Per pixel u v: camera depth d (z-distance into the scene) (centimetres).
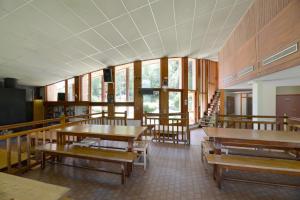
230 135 260
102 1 286
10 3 260
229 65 529
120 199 205
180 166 304
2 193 117
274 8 268
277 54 260
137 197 210
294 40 220
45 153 286
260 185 239
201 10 364
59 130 310
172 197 210
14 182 131
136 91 675
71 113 721
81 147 291
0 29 322
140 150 300
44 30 348
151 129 507
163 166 304
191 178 259
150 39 486
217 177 234
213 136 256
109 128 330
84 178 256
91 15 322
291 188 231
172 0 314
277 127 374
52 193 118
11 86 610
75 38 402
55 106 743
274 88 442
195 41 555
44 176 262
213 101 830
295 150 294
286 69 243
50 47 428
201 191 224
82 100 738
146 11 340
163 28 428
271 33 278
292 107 524
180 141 461
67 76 705
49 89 789
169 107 706
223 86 612
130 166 263
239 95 899
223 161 226
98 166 300
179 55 696
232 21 434
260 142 246
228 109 843
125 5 309
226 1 339
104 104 702
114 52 539
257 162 222
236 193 220
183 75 723
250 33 363
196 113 790
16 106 625
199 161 328
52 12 295
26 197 113
